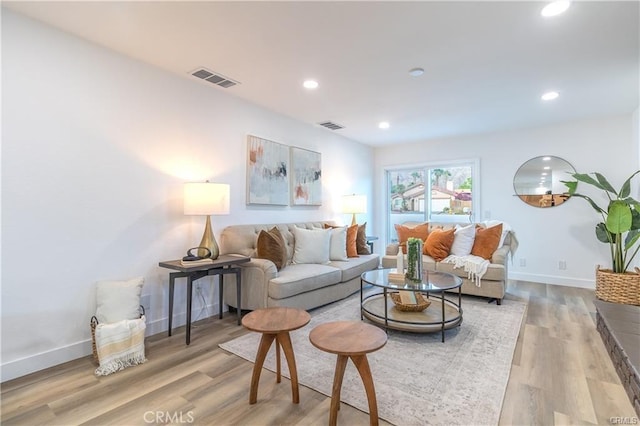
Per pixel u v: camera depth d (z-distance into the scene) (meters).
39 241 2.14
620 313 2.59
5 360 1.99
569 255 4.43
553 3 1.90
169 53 2.55
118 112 2.55
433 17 2.04
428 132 5.02
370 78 2.98
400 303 2.94
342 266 3.72
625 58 2.58
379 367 2.14
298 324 1.74
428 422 1.58
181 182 3.00
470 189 5.26
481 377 2.00
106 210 2.48
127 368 2.13
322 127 4.77
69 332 2.26
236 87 3.24
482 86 3.16
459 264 3.73
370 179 6.11
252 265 3.06
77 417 1.62
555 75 2.91
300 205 4.45
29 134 2.10
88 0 1.89
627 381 1.81
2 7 1.98
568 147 4.43
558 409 1.68
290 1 1.89
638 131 3.77
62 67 2.24
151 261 2.77
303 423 1.59
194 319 3.09
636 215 3.28
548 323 2.94
